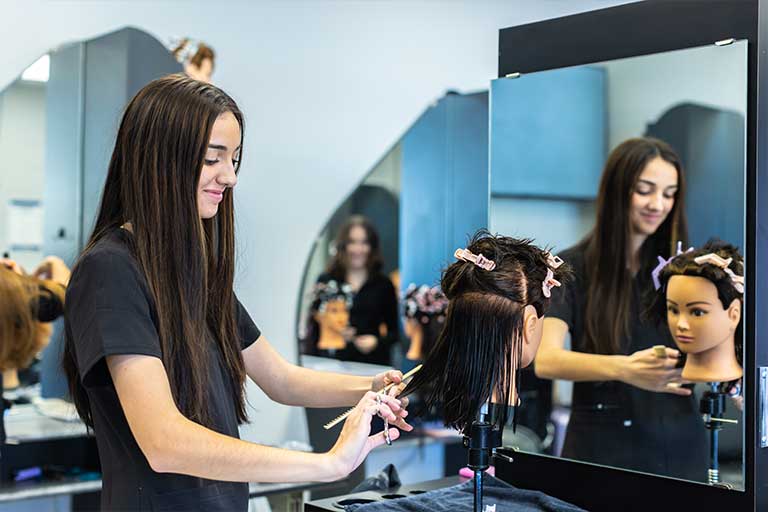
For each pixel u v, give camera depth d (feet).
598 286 5.70
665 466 5.08
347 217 11.93
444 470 10.77
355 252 11.95
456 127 11.09
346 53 10.37
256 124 9.83
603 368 5.50
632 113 5.87
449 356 4.12
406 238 11.69
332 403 4.73
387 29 10.57
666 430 5.14
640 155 5.86
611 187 5.90
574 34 5.55
